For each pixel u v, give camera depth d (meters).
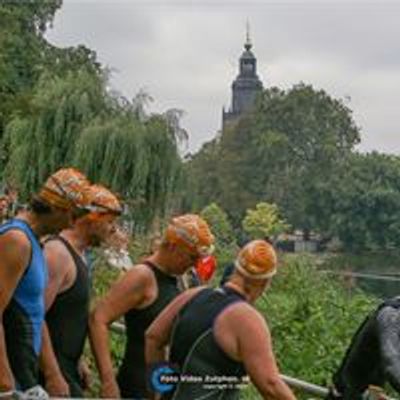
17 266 5.07
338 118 133.75
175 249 5.79
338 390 5.89
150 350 5.17
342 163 129.25
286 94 135.38
